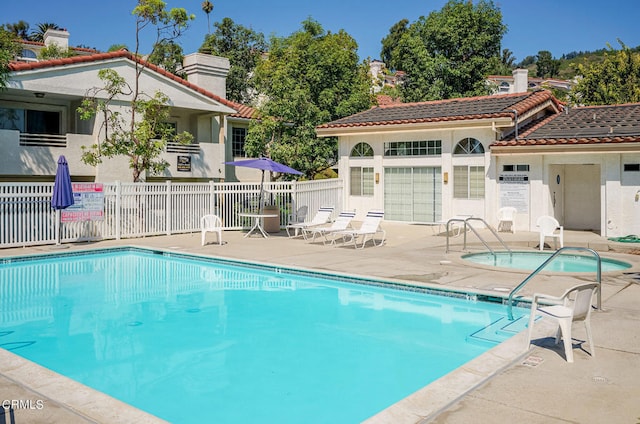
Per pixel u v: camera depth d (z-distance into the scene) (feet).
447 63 112.06
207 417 17.97
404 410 15.79
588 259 48.37
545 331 24.17
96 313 32.27
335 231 55.21
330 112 93.76
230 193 69.72
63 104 78.48
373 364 22.98
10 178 71.61
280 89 82.23
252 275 43.78
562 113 75.05
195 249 53.11
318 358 23.82
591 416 15.29
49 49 106.63
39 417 15.44
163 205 64.95
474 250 51.19
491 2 113.60
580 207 68.23
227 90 140.77
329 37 105.19
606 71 108.37
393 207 75.36
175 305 34.09
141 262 50.29
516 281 35.58
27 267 47.75
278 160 81.92
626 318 26.20
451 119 67.00
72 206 57.72
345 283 39.06
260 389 20.34
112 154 70.44
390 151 75.05
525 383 17.81
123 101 76.23
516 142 62.85
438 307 32.83
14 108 74.59
